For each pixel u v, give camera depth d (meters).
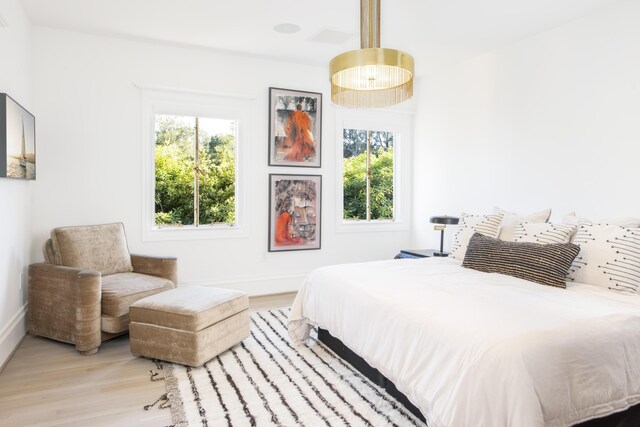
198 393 2.26
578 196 3.29
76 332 2.80
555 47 3.47
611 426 1.64
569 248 2.41
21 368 2.58
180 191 4.22
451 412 1.51
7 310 2.75
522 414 1.36
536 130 3.64
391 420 2.00
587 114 3.21
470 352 1.56
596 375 1.56
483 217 3.30
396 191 5.32
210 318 2.67
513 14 3.23
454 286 2.29
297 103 4.62
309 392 2.28
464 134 4.44
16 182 3.00
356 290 2.41
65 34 3.63
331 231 4.89
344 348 2.70
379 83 2.60
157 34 3.73
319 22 3.46
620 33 2.98
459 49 4.03
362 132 5.10
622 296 2.14
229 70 4.29
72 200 3.70
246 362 2.69
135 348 2.73
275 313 3.83
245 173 4.40
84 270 2.85
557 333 1.58
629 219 2.55
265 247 4.55
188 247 4.19
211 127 4.33
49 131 3.59
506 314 1.76
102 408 2.11
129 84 3.89
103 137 3.80
